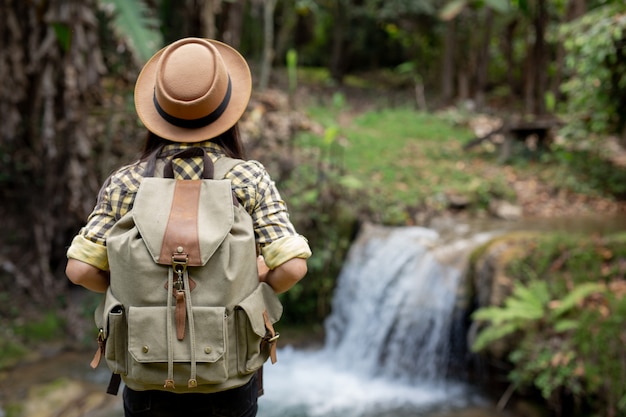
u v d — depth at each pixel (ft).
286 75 52.80
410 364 17.58
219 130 5.01
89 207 18.17
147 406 5.04
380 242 20.03
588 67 23.11
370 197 22.66
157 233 4.55
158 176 5.02
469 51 51.60
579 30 24.21
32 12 18.76
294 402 15.79
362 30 56.70
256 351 4.81
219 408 5.01
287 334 20.59
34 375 16.47
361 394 16.35
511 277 14.96
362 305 19.58
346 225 21.40
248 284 4.76
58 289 19.62
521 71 50.65
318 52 62.64
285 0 51.39
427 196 23.72
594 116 24.80
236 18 31.35
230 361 4.66
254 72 46.06
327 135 23.63
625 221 21.61
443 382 16.87
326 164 25.08
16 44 19.01
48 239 19.34
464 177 26.00
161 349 4.49
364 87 53.93
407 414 14.94
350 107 42.29
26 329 18.25
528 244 15.74
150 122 5.09
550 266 14.82
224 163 5.04
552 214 23.12
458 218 22.39
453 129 36.06
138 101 5.21
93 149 19.66
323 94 46.26
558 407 13.05
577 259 14.70
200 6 20.11
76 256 4.80
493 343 14.48
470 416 14.53
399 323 18.12
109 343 4.63
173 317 4.53
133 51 14.76
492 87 53.93
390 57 61.16
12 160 19.97
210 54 4.96
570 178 26.23
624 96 23.82
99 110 21.04
